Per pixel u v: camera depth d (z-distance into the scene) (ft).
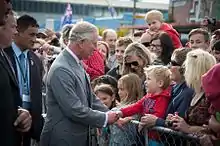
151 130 11.67
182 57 12.22
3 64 8.43
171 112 11.89
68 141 11.49
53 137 11.59
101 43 23.06
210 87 8.70
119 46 17.12
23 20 14.61
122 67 16.03
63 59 11.73
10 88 8.30
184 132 10.52
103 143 13.66
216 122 9.18
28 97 14.43
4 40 9.48
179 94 11.91
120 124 12.39
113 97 15.08
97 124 11.48
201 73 10.88
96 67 18.08
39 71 15.20
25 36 14.55
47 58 22.04
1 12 8.14
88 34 11.68
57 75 11.43
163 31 18.15
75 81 11.59
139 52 14.71
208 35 16.25
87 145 12.07
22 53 14.71
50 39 30.73
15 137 8.45
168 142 11.24
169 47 16.12
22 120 8.50
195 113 10.75
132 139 12.69
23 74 14.57
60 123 11.57
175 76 12.34
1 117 8.00
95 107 12.73
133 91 13.64
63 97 11.28
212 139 9.50
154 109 12.25
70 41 11.89
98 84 15.80
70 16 49.96
